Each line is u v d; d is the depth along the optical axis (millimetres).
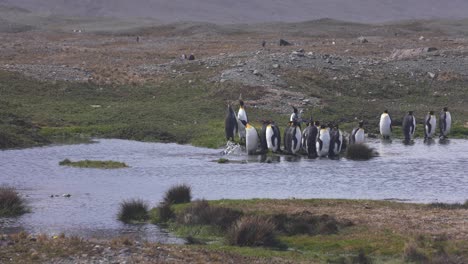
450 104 159500
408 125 127125
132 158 109562
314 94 155375
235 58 192500
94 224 69375
